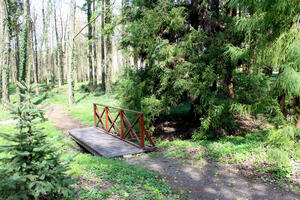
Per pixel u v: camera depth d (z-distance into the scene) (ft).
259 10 18.56
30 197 10.42
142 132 23.40
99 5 36.14
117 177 15.28
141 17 31.50
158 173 17.46
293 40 15.90
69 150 25.39
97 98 65.26
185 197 13.61
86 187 13.12
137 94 30.81
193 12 29.73
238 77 27.09
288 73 15.46
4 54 51.19
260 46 19.34
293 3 15.46
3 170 9.62
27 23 58.18
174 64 27.91
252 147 20.61
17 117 9.98
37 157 10.25
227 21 27.37
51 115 46.26
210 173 17.28
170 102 30.32
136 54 31.12
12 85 115.03
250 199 13.30
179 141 27.99
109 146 24.35
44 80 144.05
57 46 114.32
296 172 15.58
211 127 28.43
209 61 26.86
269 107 20.44
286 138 17.94
